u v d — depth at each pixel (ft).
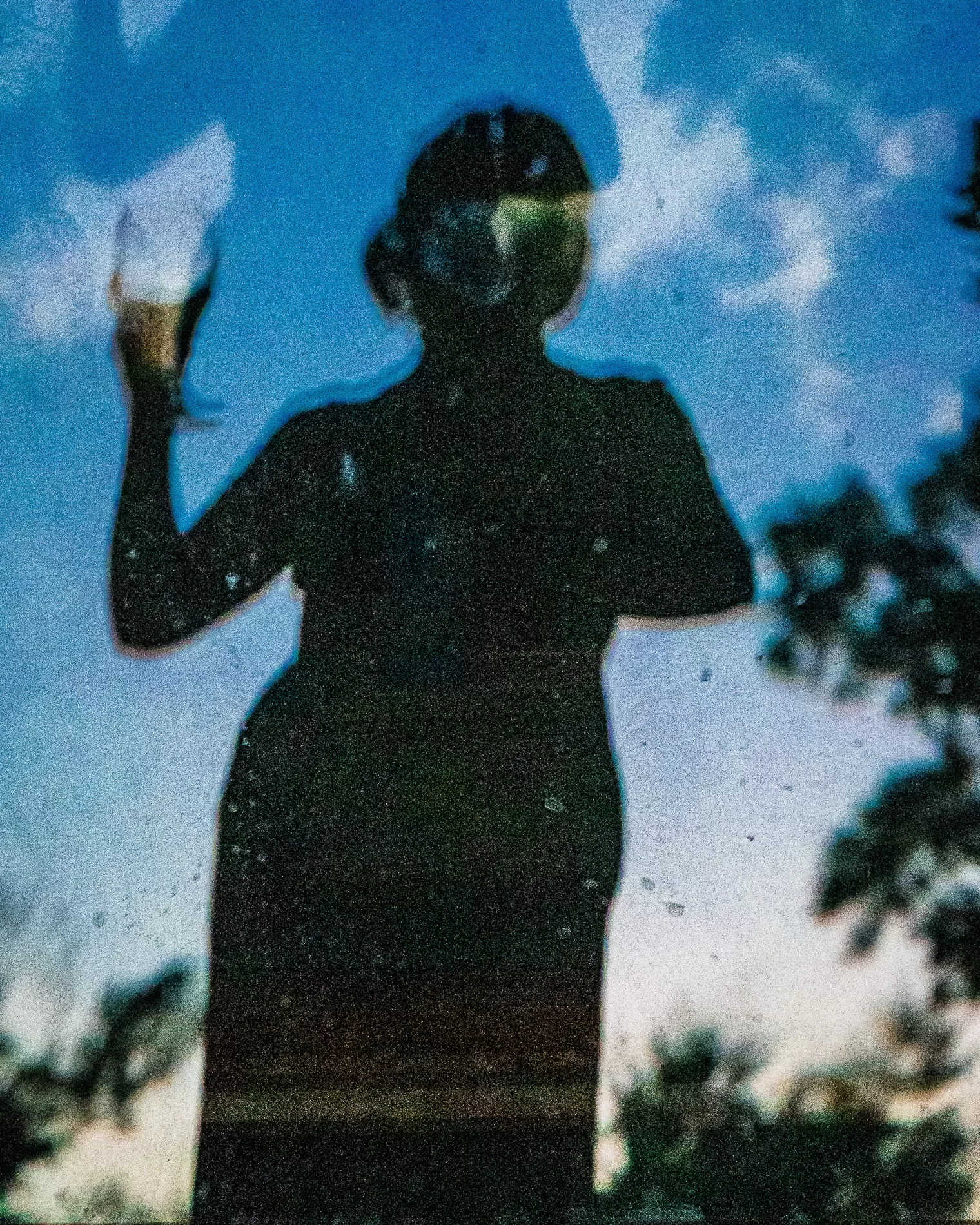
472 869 4.76
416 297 5.20
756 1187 5.89
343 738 4.86
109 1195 5.70
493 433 5.05
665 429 5.11
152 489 5.06
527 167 5.17
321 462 5.08
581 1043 4.72
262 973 4.77
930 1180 5.89
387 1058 4.69
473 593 4.94
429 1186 4.62
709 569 5.01
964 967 7.41
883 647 9.47
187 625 5.16
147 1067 6.75
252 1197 4.63
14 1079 6.54
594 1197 4.69
